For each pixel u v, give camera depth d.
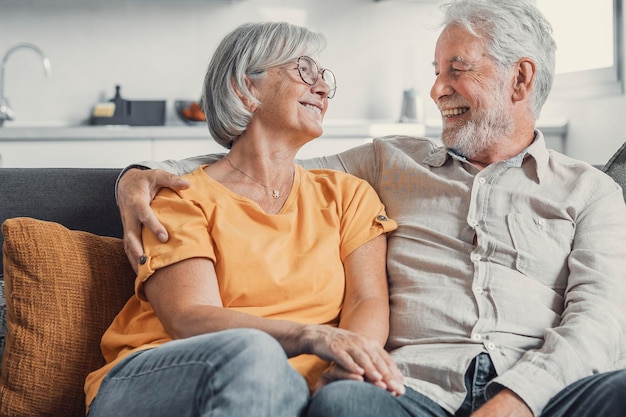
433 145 2.12
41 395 1.72
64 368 1.74
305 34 1.94
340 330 1.55
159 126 4.22
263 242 1.80
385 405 1.45
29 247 1.75
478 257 1.86
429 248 1.90
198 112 4.39
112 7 4.52
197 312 1.62
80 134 3.90
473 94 1.99
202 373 1.40
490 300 1.80
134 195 1.80
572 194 1.91
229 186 1.88
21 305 1.73
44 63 4.34
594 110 3.99
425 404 1.61
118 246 1.92
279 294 1.77
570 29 4.20
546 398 1.57
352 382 1.44
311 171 2.05
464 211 1.92
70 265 1.78
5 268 1.76
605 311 1.73
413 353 1.75
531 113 2.04
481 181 1.94
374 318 1.77
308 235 1.85
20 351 1.72
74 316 1.76
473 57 2.00
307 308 1.79
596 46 4.01
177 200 1.79
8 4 4.45
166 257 1.69
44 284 1.75
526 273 1.85
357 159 2.14
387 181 2.04
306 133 1.91
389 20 4.78
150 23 4.57
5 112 4.37
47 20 4.48
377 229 1.91
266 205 1.89
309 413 1.42
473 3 2.03
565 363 1.62
